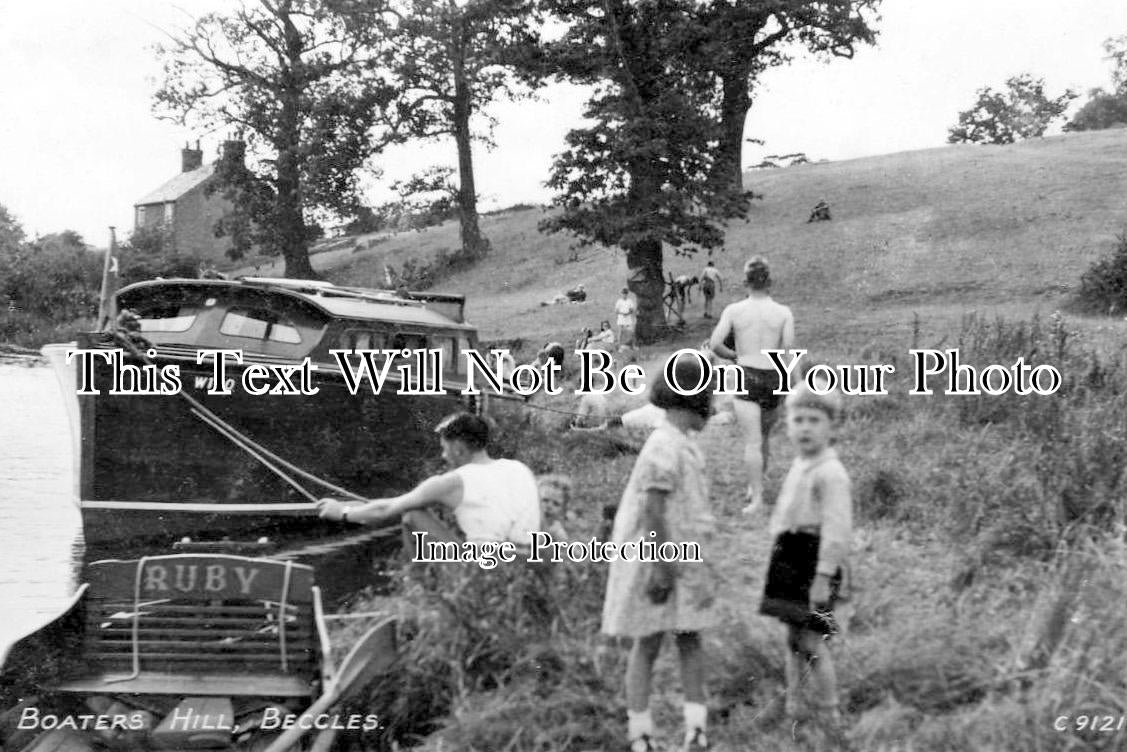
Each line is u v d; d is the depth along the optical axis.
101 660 5.93
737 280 35.22
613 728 4.81
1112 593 5.03
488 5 30.17
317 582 8.20
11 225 62.78
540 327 35.19
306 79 53.47
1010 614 5.30
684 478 4.62
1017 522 6.58
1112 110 92.19
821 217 40.47
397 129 53.31
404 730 5.46
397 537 9.59
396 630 5.70
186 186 83.56
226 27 53.28
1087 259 28.58
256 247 80.12
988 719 4.31
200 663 5.96
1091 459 7.04
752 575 6.01
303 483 9.93
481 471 5.99
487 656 5.47
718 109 32.31
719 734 4.60
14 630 7.41
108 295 9.84
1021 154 47.78
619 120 28.22
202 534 9.70
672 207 28.55
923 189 42.09
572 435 12.11
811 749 4.35
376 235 83.38
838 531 4.59
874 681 4.70
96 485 9.47
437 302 12.89
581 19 28.70
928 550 6.48
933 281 29.58
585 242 29.83
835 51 39.81
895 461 8.47
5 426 21.75
